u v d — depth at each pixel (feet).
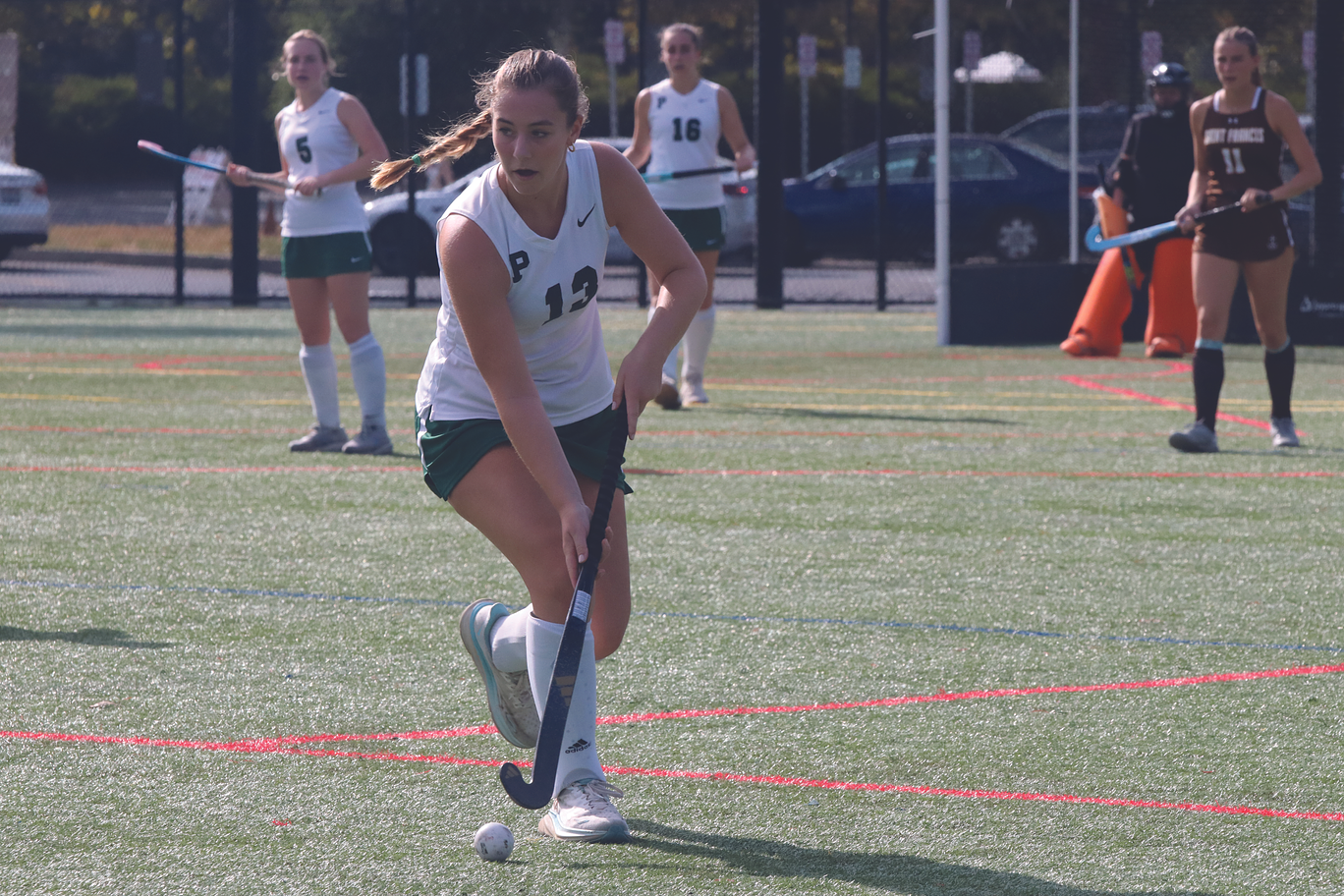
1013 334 133.90
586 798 30.01
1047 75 197.67
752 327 148.46
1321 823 30.76
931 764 34.14
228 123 236.84
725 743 35.55
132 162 232.94
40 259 223.71
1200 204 75.41
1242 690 39.70
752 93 211.61
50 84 232.12
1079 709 38.04
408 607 47.57
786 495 65.67
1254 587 50.49
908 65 223.51
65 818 30.83
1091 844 29.66
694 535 57.88
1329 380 106.83
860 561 53.98
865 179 197.36
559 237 29.63
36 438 80.33
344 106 73.10
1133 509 63.05
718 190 93.15
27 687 39.37
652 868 28.43
